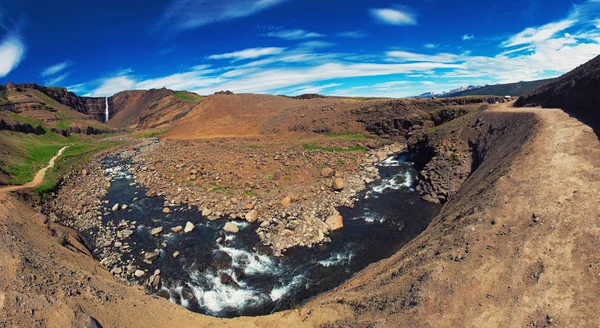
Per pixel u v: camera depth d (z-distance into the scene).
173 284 21.78
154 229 29.48
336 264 23.64
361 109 73.94
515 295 12.12
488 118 39.38
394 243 26.31
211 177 42.50
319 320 15.09
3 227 19.33
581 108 26.34
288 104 115.50
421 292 12.97
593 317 10.59
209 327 16.05
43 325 11.37
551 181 17.48
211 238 27.95
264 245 26.48
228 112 109.81
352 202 35.09
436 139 45.78
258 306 19.62
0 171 39.28
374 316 13.34
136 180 47.38
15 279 13.29
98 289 16.38
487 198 18.53
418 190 38.47
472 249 14.66
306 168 44.88
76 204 36.69
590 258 12.51
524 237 14.31
